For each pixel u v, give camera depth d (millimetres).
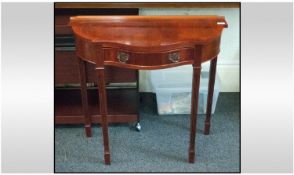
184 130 2537
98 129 2561
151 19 2102
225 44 2836
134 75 2408
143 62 1941
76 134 2512
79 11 2482
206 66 2822
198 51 1932
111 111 2508
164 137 2467
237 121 2631
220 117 2678
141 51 1913
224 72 2912
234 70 2906
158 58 1934
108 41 1899
